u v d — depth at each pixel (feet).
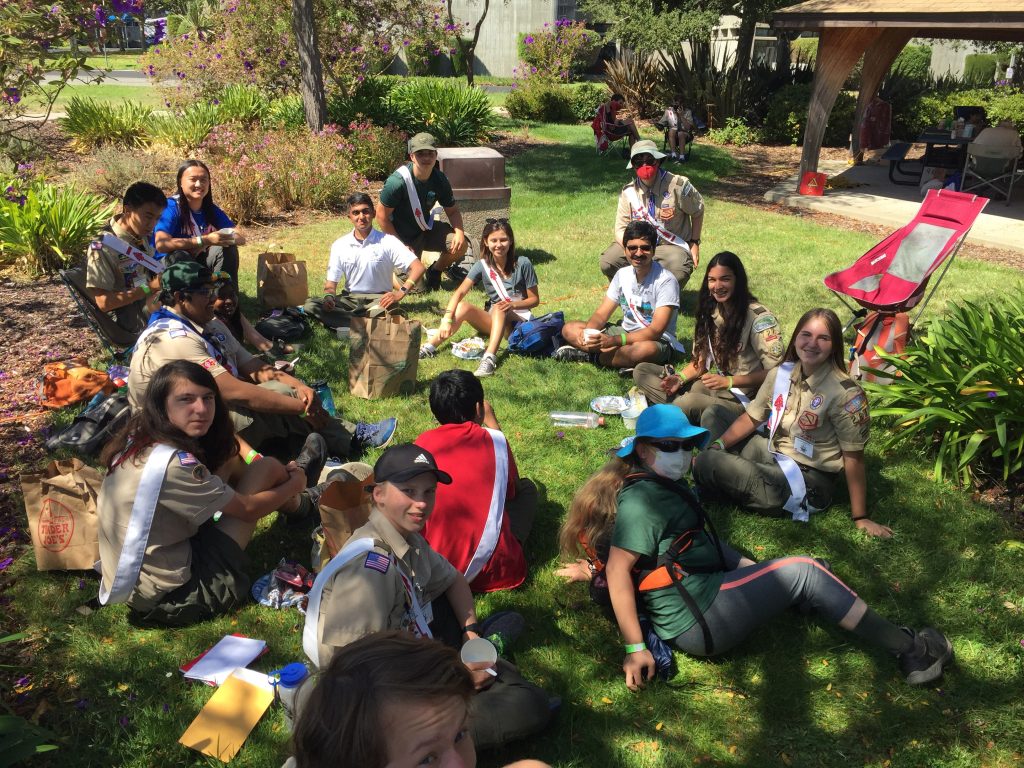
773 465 14.98
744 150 65.36
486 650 9.41
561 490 16.12
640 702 10.94
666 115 56.54
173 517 11.63
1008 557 14.05
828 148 66.18
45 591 12.83
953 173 47.26
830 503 15.51
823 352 14.03
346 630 8.78
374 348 19.40
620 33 74.64
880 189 48.93
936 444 17.51
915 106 67.67
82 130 50.70
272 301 24.71
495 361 22.09
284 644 11.85
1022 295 22.03
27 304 26.30
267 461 13.12
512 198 43.75
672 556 11.10
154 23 19.44
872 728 10.52
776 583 11.17
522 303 23.11
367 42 57.31
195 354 14.73
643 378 18.83
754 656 11.76
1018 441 15.80
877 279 20.03
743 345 17.39
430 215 28.27
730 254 17.03
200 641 11.89
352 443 17.21
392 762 3.84
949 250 19.20
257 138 43.96
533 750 10.13
